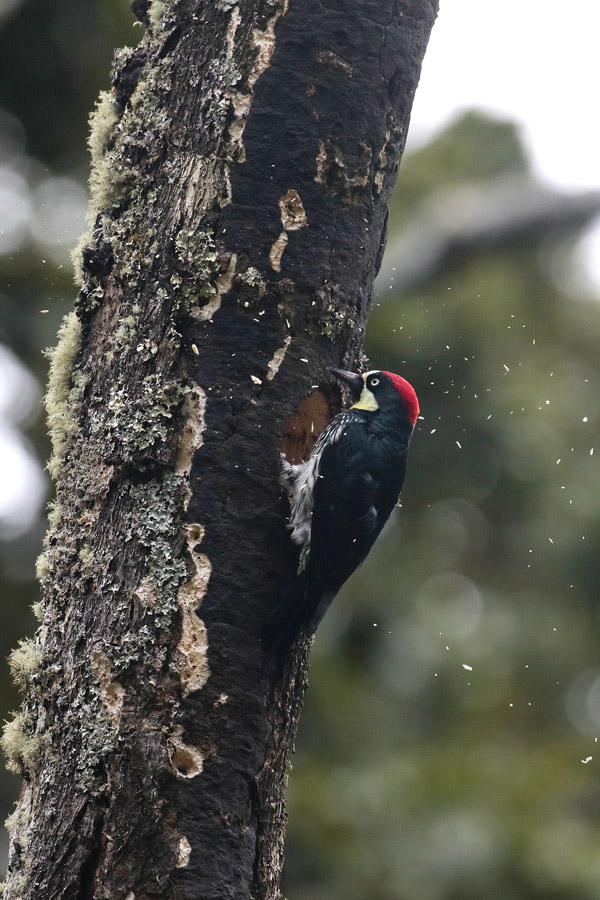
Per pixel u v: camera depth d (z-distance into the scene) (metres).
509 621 22.56
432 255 22.06
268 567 8.39
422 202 23.69
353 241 9.00
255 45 8.73
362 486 10.27
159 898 7.45
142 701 7.81
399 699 21.42
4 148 16.64
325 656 20.94
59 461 8.70
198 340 8.42
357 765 19.42
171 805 7.63
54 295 16.23
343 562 10.13
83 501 8.31
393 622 21.50
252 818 8.01
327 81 8.84
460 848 16.36
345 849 16.80
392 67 9.14
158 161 8.70
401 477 10.92
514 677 22.83
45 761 7.91
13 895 7.65
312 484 9.02
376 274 9.51
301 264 8.73
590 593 22.69
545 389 21.97
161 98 8.80
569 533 21.97
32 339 16.00
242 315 8.53
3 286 16.02
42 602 8.55
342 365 9.04
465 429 20.92
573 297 24.20
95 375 8.55
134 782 7.62
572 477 22.06
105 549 8.13
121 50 9.27
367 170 9.06
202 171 8.60
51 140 16.80
